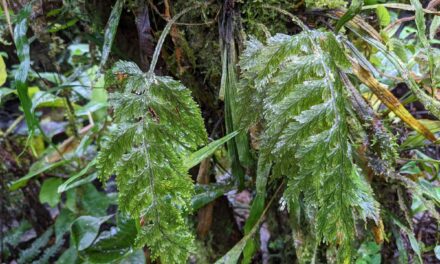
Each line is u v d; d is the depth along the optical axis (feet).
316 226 1.54
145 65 2.12
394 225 2.26
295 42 1.62
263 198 1.98
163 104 1.60
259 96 1.75
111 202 3.62
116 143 1.56
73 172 3.74
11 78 3.76
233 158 2.09
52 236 4.39
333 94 1.56
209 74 2.16
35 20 2.32
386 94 1.88
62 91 3.51
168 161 1.54
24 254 3.95
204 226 2.38
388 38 1.91
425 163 2.27
